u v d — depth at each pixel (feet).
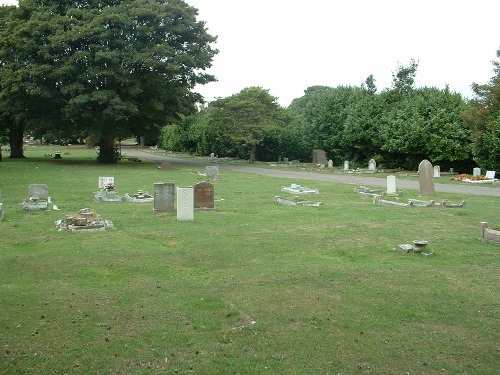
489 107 119.96
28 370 19.16
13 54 150.00
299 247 42.57
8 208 65.26
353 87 186.39
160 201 61.52
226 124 182.80
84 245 42.16
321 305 26.89
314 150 186.19
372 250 41.63
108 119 157.28
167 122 168.25
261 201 77.36
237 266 35.76
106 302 27.12
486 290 30.17
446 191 93.40
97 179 111.55
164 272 34.04
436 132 139.03
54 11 155.94
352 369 19.45
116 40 148.36
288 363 19.92
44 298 27.71
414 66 170.19
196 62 164.04
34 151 270.87
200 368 19.45
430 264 36.76
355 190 91.66
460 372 19.31
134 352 20.84
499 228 46.26
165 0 164.76
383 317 25.20
